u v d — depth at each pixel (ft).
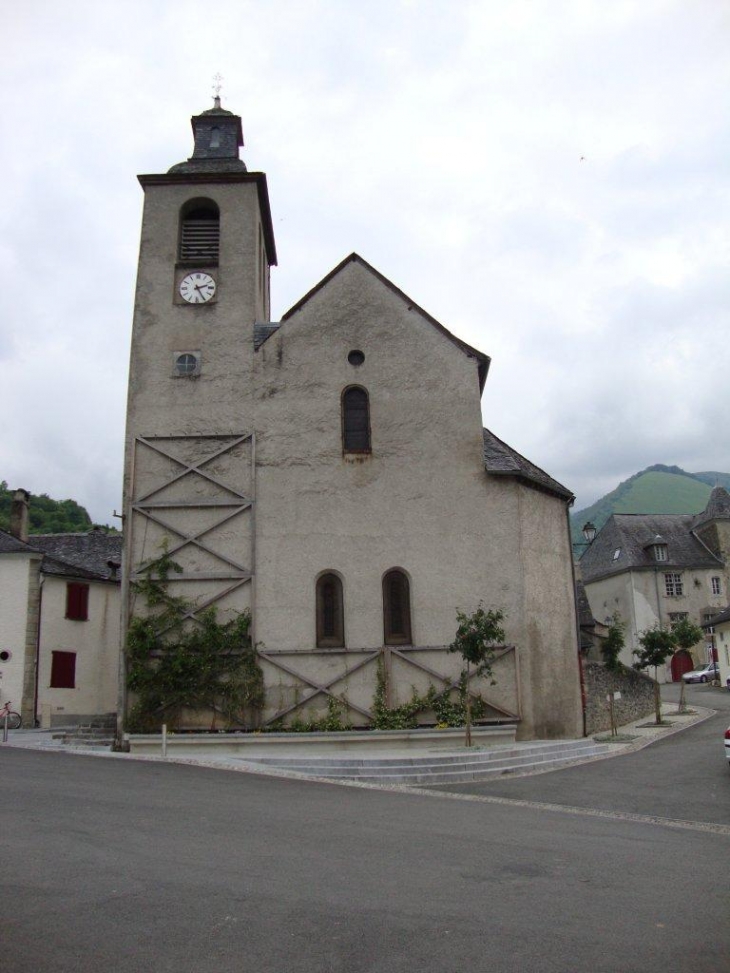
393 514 70.23
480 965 19.43
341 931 21.56
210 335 74.23
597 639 102.78
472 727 65.46
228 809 37.73
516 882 26.25
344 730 65.41
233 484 70.85
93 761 55.06
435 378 73.00
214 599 68.28
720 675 152.25
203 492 70.59
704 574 187.93
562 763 58.95
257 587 68.69
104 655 111.75
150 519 69.92
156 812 36.42
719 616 149.79
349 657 67.51
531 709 67.31
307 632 67.92
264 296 85.10
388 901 24.06
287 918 22.47
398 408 72.43
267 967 19.25
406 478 70.90
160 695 66.13
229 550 69.36
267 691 66.95
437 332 73.97
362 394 73.31
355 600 68.64
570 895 24.94
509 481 70.90
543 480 74.79
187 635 67.51
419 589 68.80
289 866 27.63
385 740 64.34
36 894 24.21
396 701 66.85
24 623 99.91
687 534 198.08
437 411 72.28
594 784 48.88
